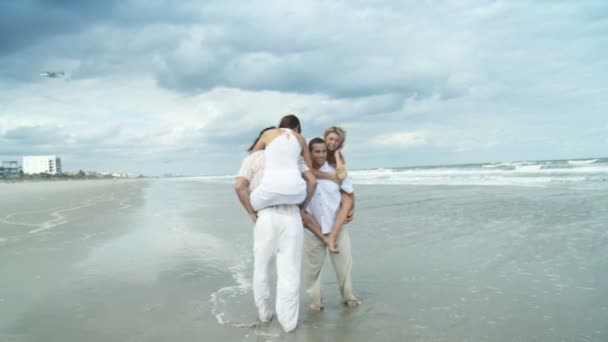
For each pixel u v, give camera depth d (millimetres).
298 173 3504
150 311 3752
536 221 7949
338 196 3820
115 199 18312
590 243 5930
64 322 3482
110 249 6508
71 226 9055
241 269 5242
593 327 3191
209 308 3838
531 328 3215
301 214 3740
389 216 9719
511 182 19859
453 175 33031
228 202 15516
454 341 3025
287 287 3340
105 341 3094
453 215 9344
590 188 14094
